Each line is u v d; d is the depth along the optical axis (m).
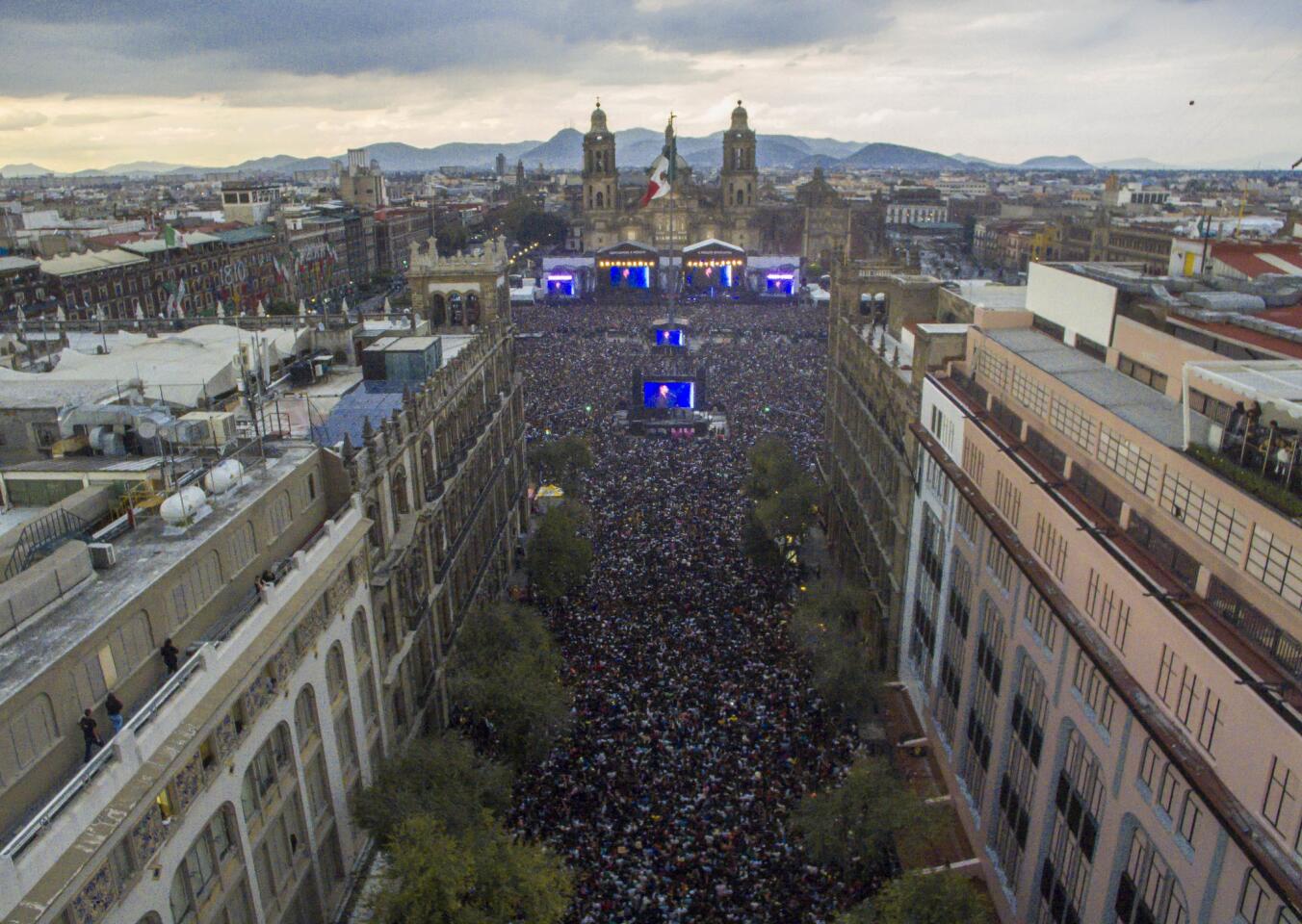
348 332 68.94
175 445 41.28
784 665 58.72
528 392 125.75
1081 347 47.44
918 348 59.22
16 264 129.62
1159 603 29.11
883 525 66.31
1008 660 41.97
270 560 37.56
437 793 38.31
